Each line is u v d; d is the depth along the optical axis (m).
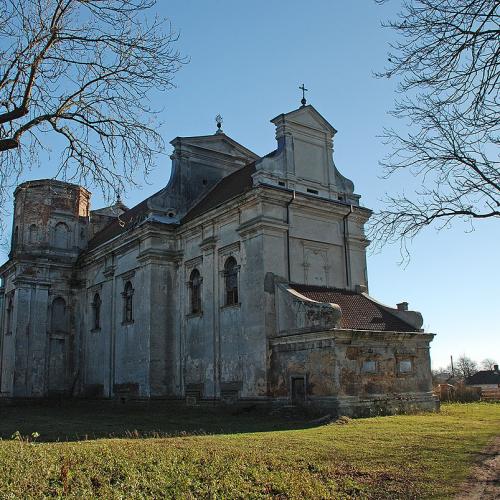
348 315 23.66
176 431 17.36
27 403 36.44
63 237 40.28
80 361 38.12
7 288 41.06
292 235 25.77
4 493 7.96
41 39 11.80
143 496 8.52
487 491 8.89
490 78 9.41
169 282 30.36
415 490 8.98
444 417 20.28
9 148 11.59
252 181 26.78
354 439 13.99
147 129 13.44
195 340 28.14
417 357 23.38
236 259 26.06
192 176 33.00
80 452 11.56
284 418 20.64
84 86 12.66
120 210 45.06
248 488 9.07
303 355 21.80
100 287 36.62
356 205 28.42
